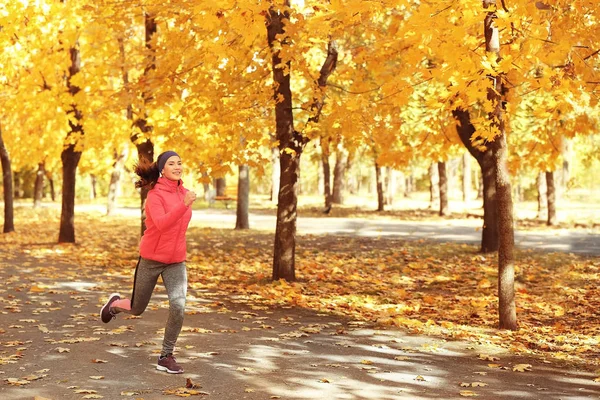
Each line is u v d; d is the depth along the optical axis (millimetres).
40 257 15688
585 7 7867
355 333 7906
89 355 6402
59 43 17969
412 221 28125
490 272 13078
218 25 9578
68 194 19172
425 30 7379
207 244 18797
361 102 10820
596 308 9734
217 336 7496
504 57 7418
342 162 44000
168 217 5645
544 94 11633
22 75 17766
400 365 6328
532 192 64812
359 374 5906
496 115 8289
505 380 5840
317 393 5238
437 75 7703
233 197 38844
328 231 22656
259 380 5602
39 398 4844
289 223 12086
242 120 11938
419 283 12203
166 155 5844
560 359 6797
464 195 45750
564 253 15711
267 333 7766
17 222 29297
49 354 6445
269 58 12156
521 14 7238
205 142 15016
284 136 11977
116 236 21781
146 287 5930
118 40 15219
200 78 12297
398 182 76250
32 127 23906
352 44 12281
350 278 12594
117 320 8289
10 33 15016
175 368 5770
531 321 9023
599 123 11094
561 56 7496
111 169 33188
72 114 17547
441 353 6945
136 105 13305
